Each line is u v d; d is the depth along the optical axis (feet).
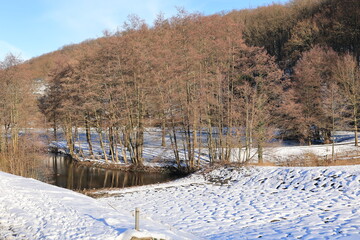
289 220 45.65
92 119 141.49
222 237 39.27
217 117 104.88
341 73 139.03
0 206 42.22
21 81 131.23
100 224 34.45
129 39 113.91
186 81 105.09
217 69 101.60
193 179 87.81
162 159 123.75
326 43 187.11
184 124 108.37
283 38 231.71
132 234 28.89
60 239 29.96
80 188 88.69
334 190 59.26
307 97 138.10
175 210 57.21
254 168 83.87
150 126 125.49
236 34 107.86
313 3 243.19
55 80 148.25
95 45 137.90
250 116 100.53
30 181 65.36
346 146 125.70
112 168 121.49
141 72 114.73
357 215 44.55
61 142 185.88
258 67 104.99
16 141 110.52
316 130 149.48
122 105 124.06
